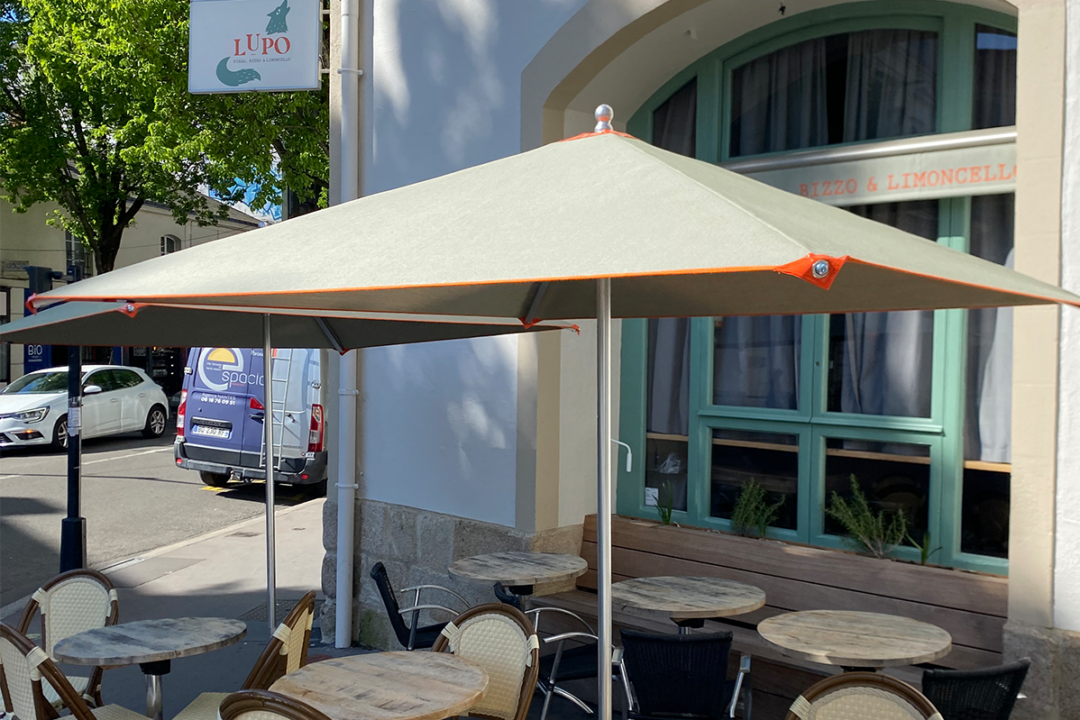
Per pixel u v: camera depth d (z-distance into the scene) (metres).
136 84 18.09
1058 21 3.79
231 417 12.37
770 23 5.32
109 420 17.75
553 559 5.06
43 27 20.22
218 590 8.02
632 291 3.47
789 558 4.90
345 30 6.54
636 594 4.29
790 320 5.33
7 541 9.90
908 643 3.55
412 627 4.95
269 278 1.98
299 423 11.96
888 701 2.84
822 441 5.14
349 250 2.09
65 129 23.20
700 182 2.00
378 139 6.55
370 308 3.59
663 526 5.57
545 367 5.58
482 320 4.13
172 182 23.03
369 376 6.52
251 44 6.71
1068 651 3.71
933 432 4.72
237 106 17.55
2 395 16.77
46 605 4.45
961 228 4.66
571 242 1.82
